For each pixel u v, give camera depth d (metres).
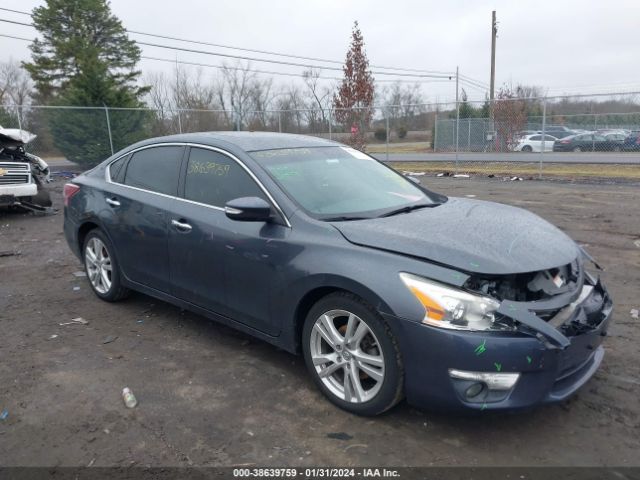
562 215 9.30
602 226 8.33
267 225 3.51
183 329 4.46
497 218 3.58
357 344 3.06
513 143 20.80
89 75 21.62
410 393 2.87
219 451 2.83
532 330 2.63
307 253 3.23
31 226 9.30
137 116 19.62
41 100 36.97
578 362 2.90
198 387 3.50
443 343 2.68
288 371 3.71
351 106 20.88
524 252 2.98
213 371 3.72
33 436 2.97
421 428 3.01
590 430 2.97
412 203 3.88
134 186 4.62
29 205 10.25
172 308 4.96
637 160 18.77
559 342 2.60
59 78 36.38
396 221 3.35
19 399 3.36
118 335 4.35
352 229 3.20
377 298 2.85
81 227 5.14
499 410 2.68
